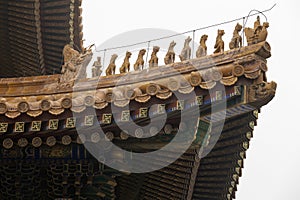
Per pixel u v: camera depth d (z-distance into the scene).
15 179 11.53
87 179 11.44
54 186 11.66
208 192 13.55
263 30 9.84
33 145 10.80
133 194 13.63
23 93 11.45
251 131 11.38
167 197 13.41
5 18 17.44
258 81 9.70
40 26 17.55
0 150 11.17
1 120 10.52
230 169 12.62
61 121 10.43
